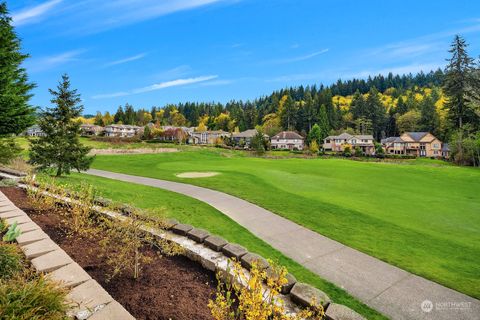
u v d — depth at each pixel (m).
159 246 5.01
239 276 3.64
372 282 5.55
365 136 79.81
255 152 58.47
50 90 15.55
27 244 4.57
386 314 4.49
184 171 24.95
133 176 21.56
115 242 4.96
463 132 47.56
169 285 3.71
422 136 73.38
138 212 5.11
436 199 15.05
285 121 100.62
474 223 10.49
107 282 3.63
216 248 4.77
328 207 11.44
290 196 13.60
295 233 8.36
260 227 8.87
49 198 7.02
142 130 98.12
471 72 46.84
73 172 21.83
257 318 2.65
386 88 159.62
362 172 27.20
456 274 6.04
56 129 15.93
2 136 15.19
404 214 11.26
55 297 2.62
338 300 4.85
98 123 126.25
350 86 163.88
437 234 8.88
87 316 2.80
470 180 24.48
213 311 2.65
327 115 96.69
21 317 2.25
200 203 11.80
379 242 7.81
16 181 10.29
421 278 5.79
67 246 4.68
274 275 3.49
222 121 125.69
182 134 84.94
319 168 29.77
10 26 14.22
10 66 14.23
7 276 3.25
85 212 5.80
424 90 135.12
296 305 3.49
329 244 7.55
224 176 20.84
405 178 24.42
